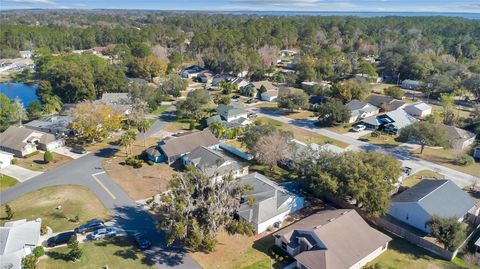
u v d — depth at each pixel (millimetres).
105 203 58031
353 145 85312
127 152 78375
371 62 193000
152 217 54281
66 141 84188
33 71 172375
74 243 43844
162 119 102438
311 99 117250
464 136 85188
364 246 45594
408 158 78000
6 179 65188
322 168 57656
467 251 47969
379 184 52344
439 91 129875
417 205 52125
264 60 175875
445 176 69562
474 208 56531
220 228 49031
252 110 113750
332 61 164000
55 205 56906
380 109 112688
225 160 67562
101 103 90375
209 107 111688
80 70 117562
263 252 47375
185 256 46000
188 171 52500
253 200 50562
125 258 45125
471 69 151250
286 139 71188
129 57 174625
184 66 185250
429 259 46594
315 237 45500
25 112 101062
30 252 45250
